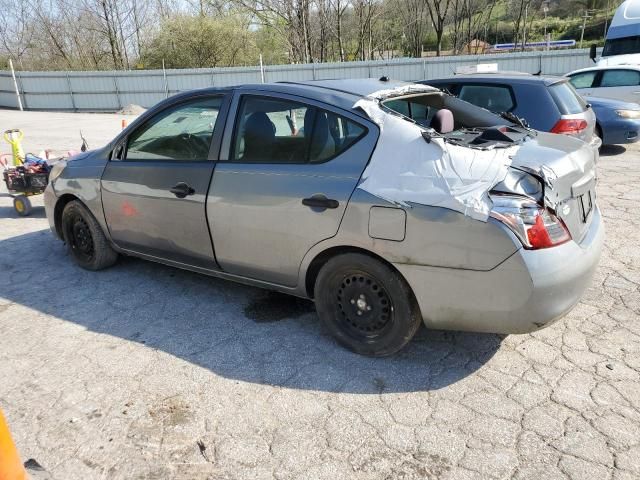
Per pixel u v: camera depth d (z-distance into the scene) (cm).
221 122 379
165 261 432
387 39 3638
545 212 282
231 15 3212
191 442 272
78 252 500
